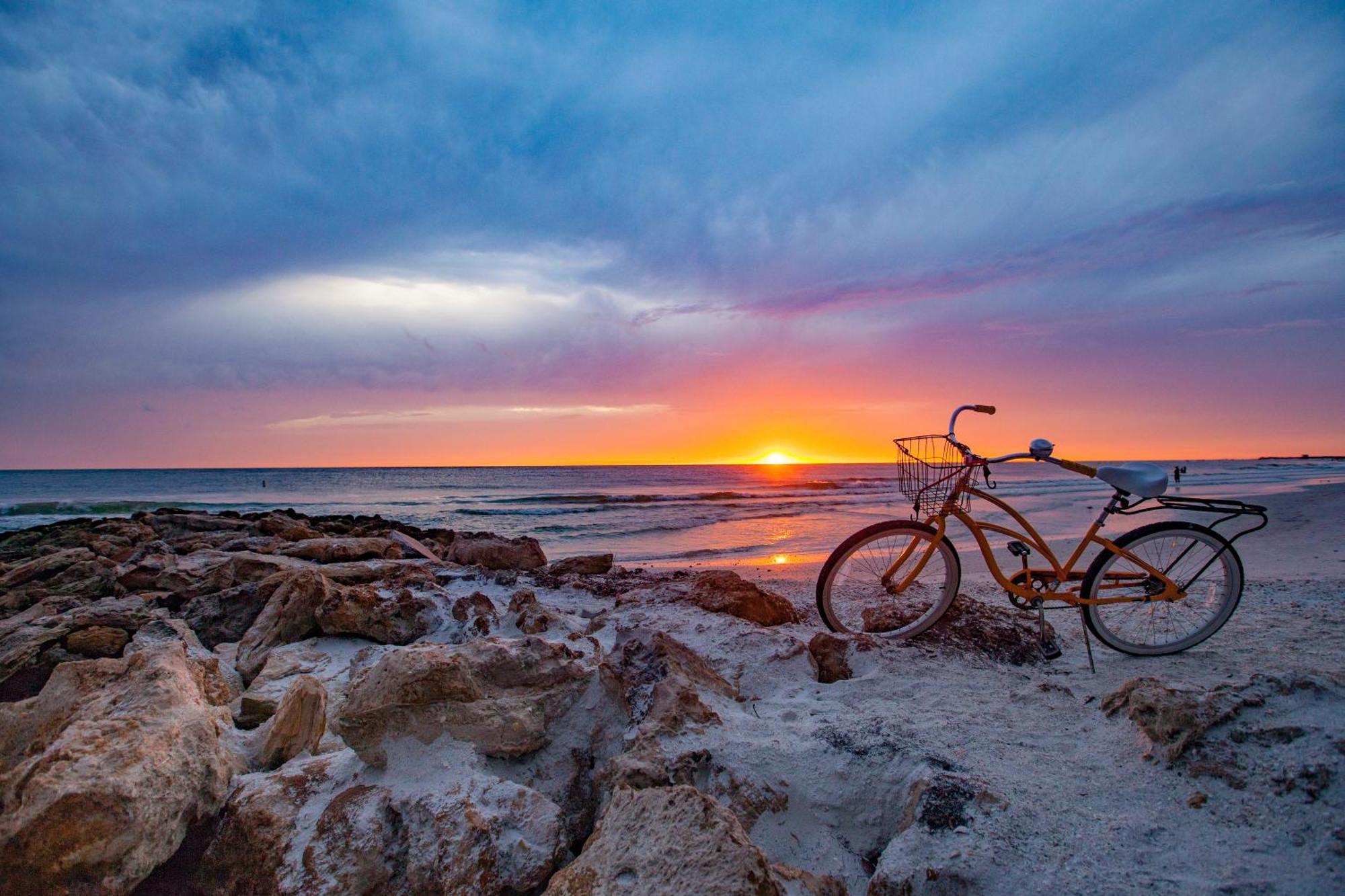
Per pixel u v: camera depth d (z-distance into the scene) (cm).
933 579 489
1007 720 306
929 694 336
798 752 270
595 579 731
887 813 250
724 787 259
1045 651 410
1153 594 400
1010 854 207
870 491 3938
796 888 209
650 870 190
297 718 299
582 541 1623
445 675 281
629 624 452
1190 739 249
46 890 200
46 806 201
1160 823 221
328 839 231
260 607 562
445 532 1472
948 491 422
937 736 285
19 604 675
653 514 2411
